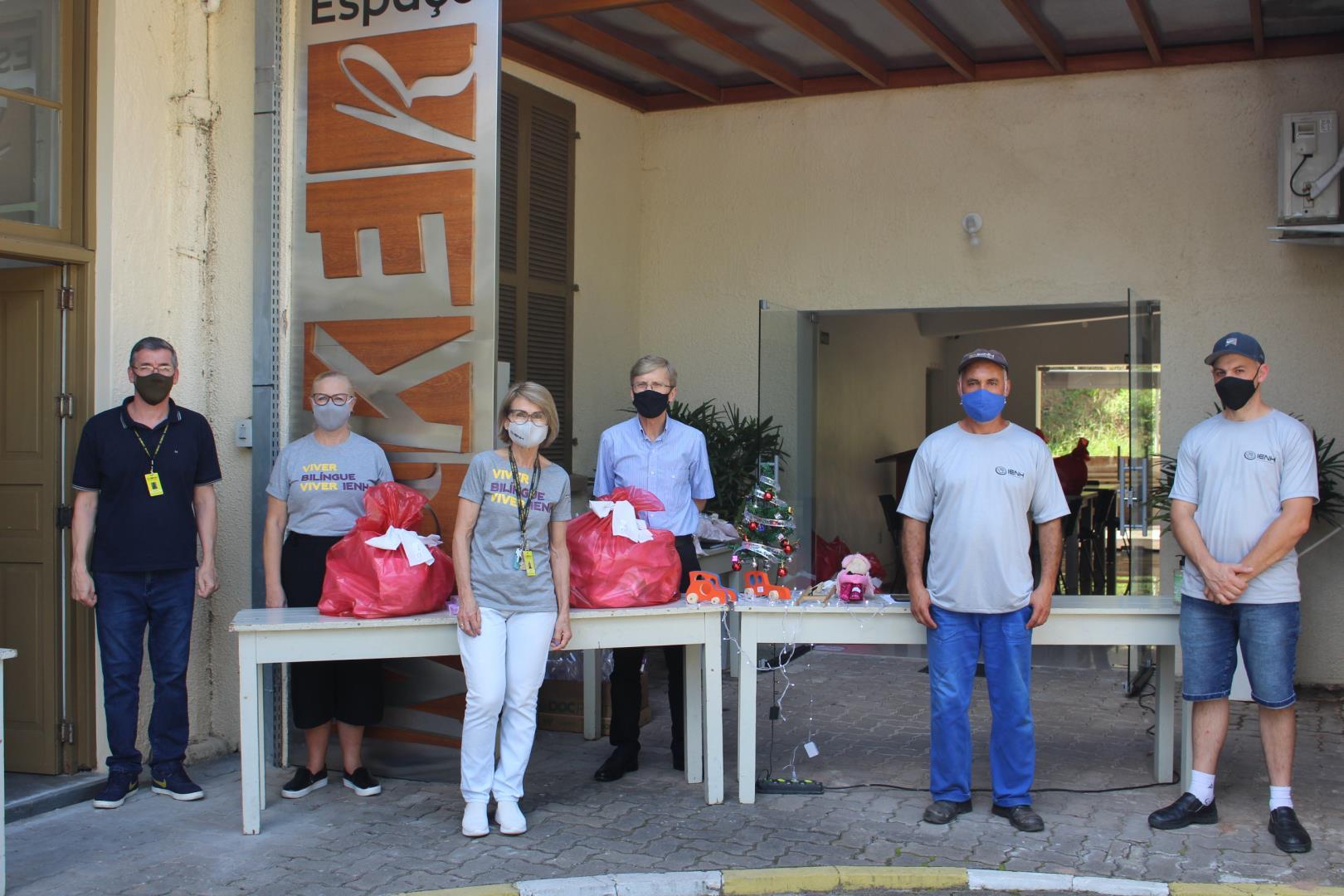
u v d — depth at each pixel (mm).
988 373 4062
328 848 3932
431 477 4641
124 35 4727
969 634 4164
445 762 4668
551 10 5250
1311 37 6375
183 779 4500
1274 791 4000
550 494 4125
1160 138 6711
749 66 6773
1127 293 6230
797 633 4371
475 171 4609
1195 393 6645
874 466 9969
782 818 4215
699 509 4785
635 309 7812
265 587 4602
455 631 4156
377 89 4758
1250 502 3969
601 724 5426
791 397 6949
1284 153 6281
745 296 7594
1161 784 4586
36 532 4621
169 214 4961
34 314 4633
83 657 4605
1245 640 4016
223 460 5078
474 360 4602
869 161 7289
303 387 4871
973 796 4465
